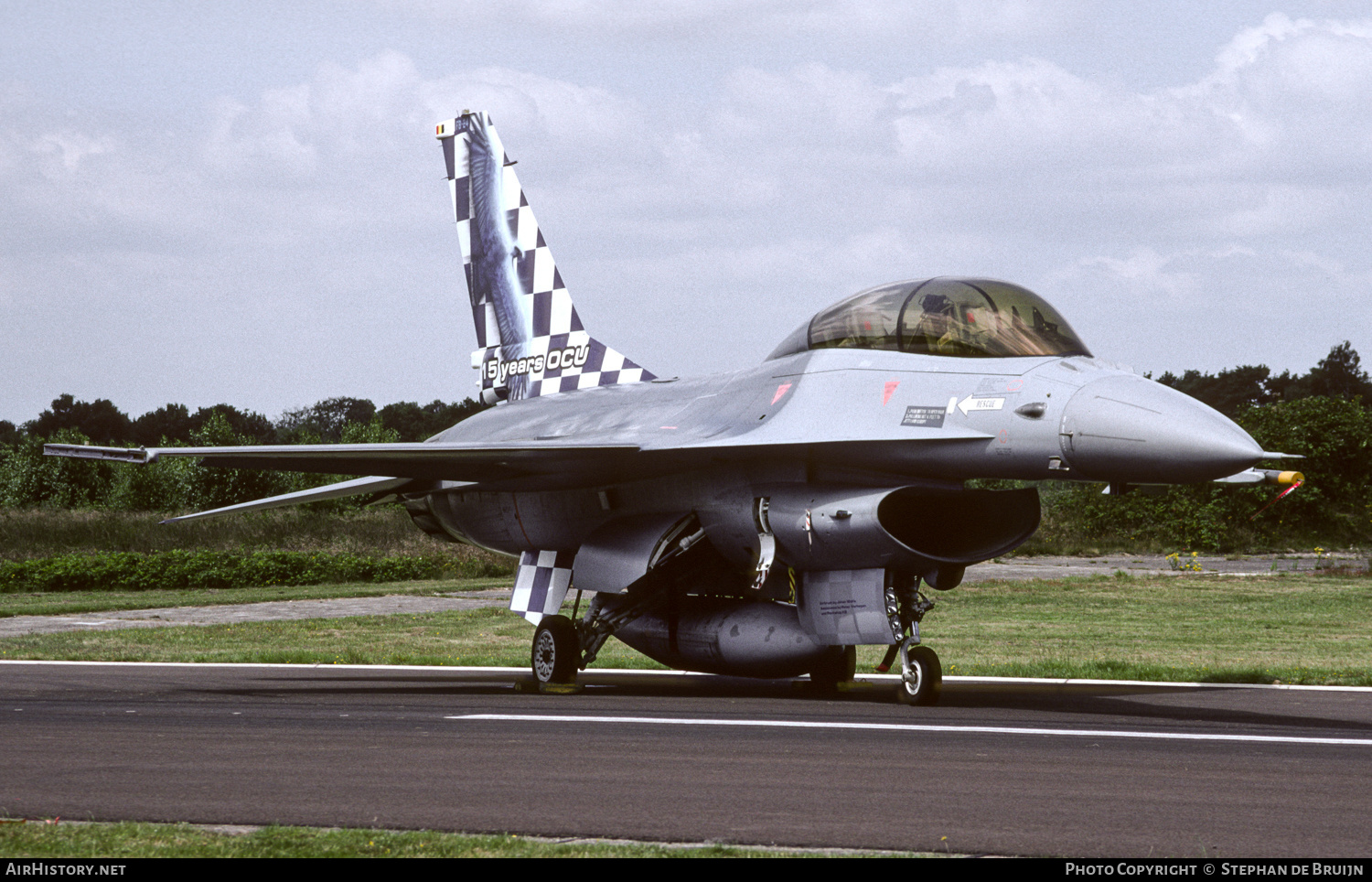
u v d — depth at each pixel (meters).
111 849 19.02
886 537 39.03
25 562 114.38
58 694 42.91
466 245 68.94
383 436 193.62
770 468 43.16
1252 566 135.38
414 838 19.72
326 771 25.67
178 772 25.52
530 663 56.94
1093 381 36.62
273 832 20.11
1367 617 77.62
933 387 39.47
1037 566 137.12
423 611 89.31
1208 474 34.03
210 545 130.88
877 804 22.34
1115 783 24.34
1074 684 45.66
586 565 48.59
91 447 44.62
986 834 20.14
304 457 46.16
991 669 49.75
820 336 44.41
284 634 72.12
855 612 40.97
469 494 57.38
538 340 64.38
